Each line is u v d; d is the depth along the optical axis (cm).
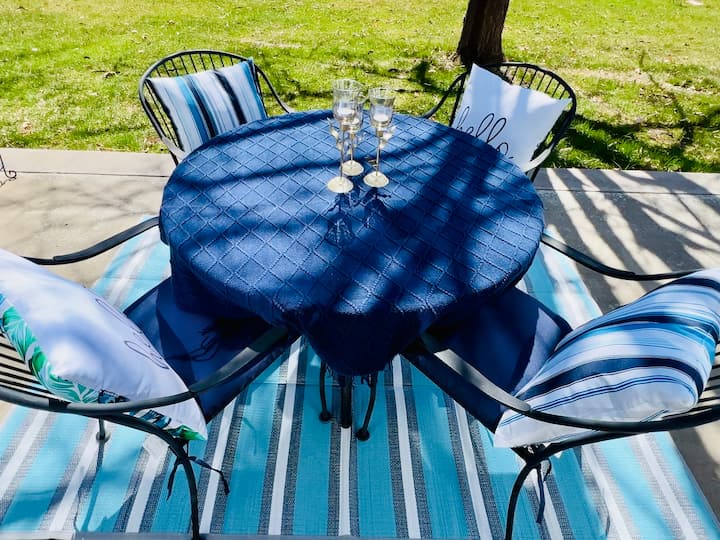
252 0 648
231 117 242
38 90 402
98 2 610
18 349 101
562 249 179
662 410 101
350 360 135
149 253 251
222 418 183
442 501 164
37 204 279
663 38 588
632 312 125
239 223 151
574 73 484
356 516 159
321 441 178
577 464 174
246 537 152
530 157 233
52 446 170
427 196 167
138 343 124
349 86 160
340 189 165
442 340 161
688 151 364
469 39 486
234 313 158
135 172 308
